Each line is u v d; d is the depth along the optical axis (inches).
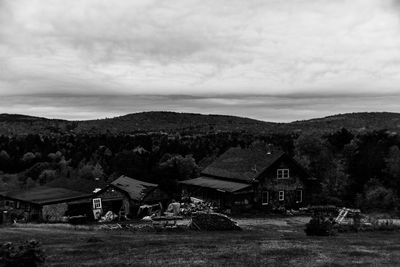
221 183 2207.2
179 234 1268.5
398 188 2669.8
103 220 1937.7
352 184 2844.5
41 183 3233.3
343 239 1111.0
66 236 1130.0
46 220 1877.5
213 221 1402.6
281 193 2170.3
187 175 2812.5
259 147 2490.2
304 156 2780.5
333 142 3324.3
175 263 696.4
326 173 2807.6
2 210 2025.1
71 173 3260.3
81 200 1995.6
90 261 717.9
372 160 2903.5
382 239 1127.0
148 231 1350.9
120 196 2128.4
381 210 2365.9
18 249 595.8
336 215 1899.6
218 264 688.4
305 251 844.0
